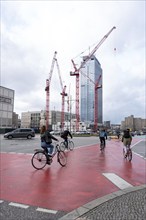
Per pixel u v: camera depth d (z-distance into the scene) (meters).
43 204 5.45
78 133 71.75
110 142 33.34
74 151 18.20
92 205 5.26
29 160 12.62
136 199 5.73
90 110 113.12
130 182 7.71
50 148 10.55
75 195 6.19
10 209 5.09
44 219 4.56
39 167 10.16
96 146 23.72
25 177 8.35
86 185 7.26
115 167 10.70
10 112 82.94
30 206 5.30
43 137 10.42
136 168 10.46
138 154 16.72
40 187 6.98
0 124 77.75
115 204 5.34
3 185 7.20
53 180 7.91
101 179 8.12
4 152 16.92
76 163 11.88
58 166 10.83
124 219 4.43
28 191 6.54
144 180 8.02
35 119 140.50
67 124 94.06
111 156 15.09
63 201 5.68
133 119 165.50
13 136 38.62
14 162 11.91
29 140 34.53
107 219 4.45
